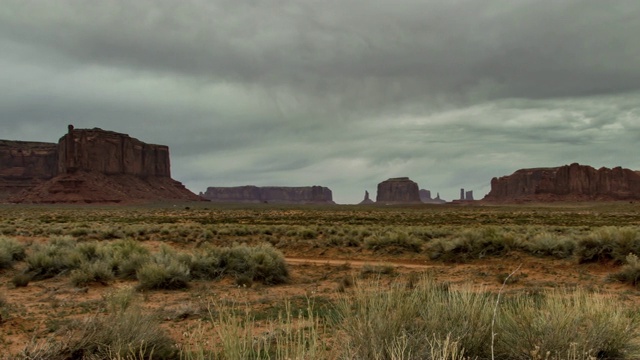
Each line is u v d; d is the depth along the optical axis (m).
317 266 20.42
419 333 4.99
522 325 5.49
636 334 5.90
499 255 20.39
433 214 92.75
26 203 181.50
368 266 18.41
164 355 6.23
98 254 19.83
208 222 62.69
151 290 14.44
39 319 10.20
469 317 5.40
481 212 111.81
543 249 19.86
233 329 4.66
